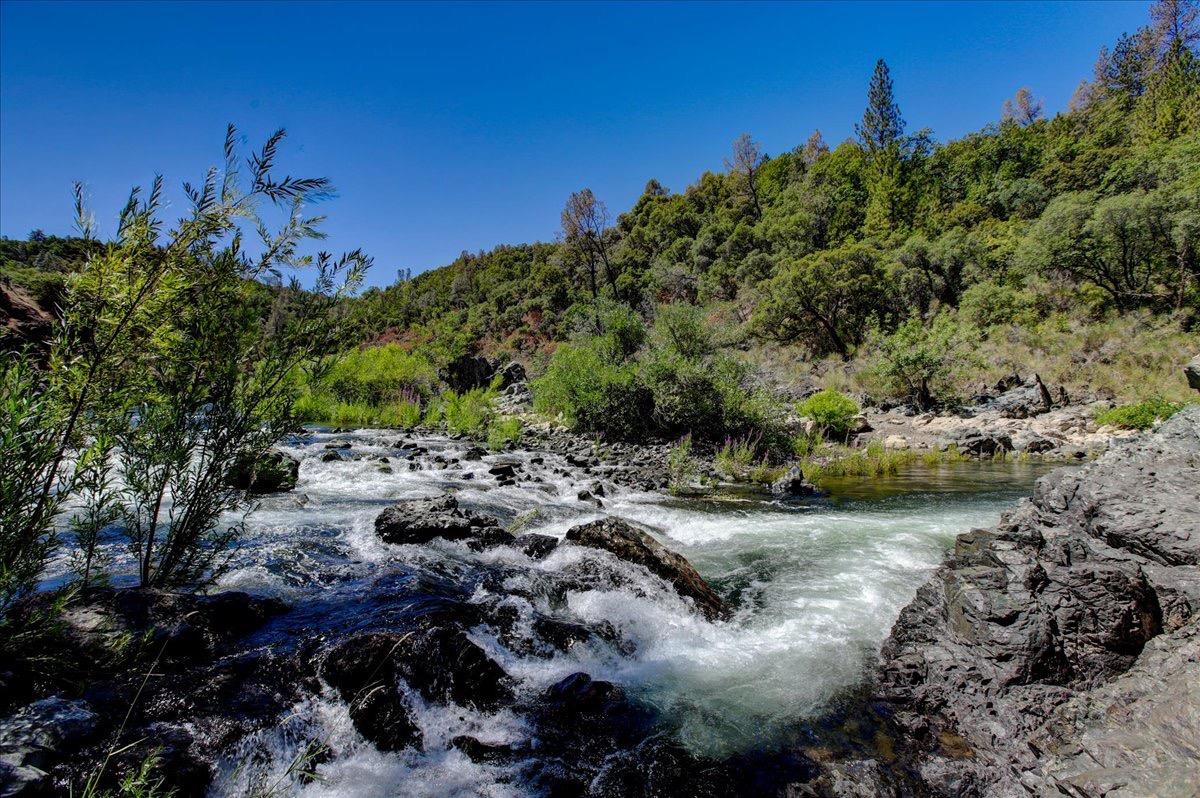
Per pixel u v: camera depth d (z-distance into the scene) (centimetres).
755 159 8131
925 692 369
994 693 354
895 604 506
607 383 1664
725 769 304
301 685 319
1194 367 1176
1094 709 324
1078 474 532
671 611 490
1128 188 3762
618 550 564
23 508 285
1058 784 277
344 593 452
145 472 363
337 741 292
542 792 281
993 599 405
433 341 5491
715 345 1997
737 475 1210
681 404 1552
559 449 1511
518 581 511
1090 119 6400
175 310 346
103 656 298
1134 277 2992
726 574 600
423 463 1180
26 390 279
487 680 359
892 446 1608
